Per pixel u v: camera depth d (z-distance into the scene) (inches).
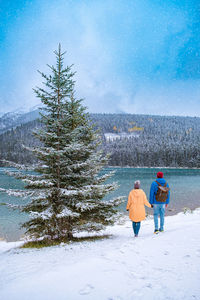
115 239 255.9
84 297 94.6
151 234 241.9
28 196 265.3
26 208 282.7
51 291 102.6
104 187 289.1
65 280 115.0
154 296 92.4
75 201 278.7
